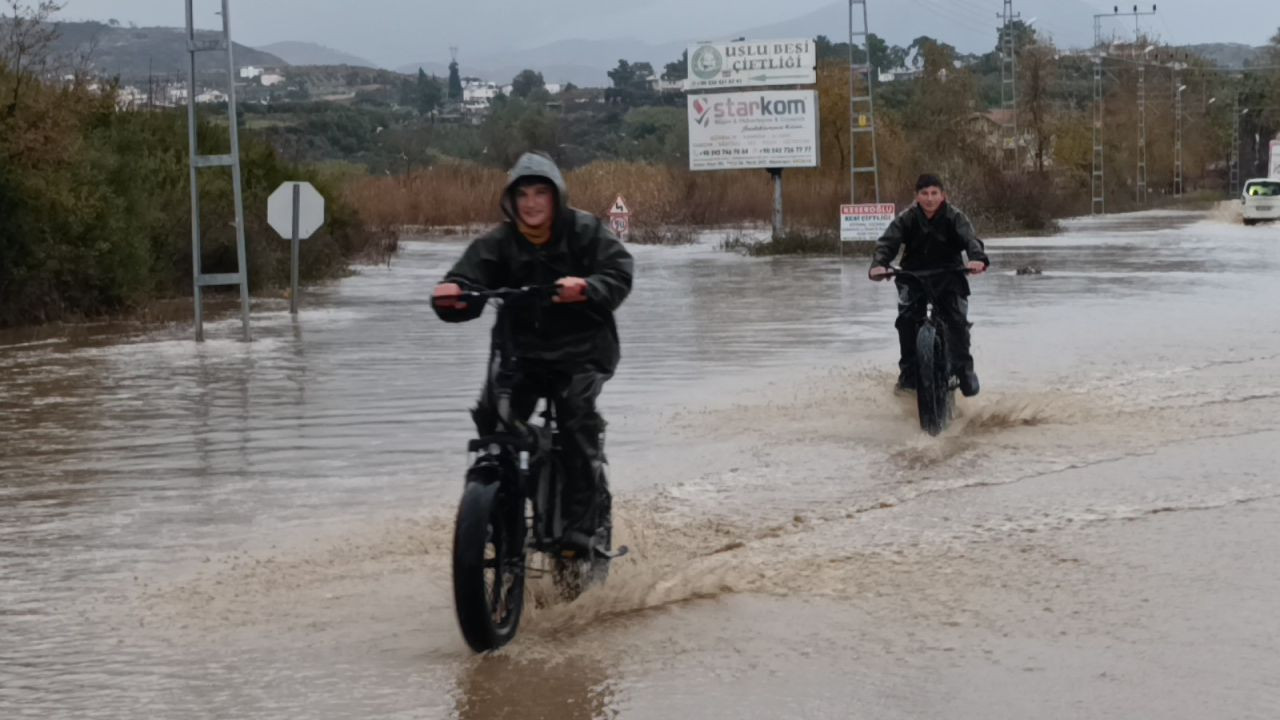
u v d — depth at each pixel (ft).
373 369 52.29
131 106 105.60
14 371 53.26
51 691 18.83
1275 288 81.71
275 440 37.58
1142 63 351.46
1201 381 44.68
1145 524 26.50
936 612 21.56
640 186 204.64
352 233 126.72
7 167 72.49
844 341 58.23
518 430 20.44
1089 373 46.98
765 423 38.60
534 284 21.36
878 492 29.89
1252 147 458.91
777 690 18.45
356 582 23.84
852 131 155.02
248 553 25.88
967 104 279.08
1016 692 18.19
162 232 88.07
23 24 75.72
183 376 51.16
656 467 32.96
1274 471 30.89
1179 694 17.97
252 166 109.40
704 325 65.98
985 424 37.83
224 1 61.16
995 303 73.61
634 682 18.86
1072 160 323.16
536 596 22.26
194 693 18.70
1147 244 138.51
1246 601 21.70
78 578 24.35
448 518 28.25
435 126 403.54
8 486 32.09
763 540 26.05
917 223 38.50
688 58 153.58
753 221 197.26
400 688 18.75
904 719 17.38
